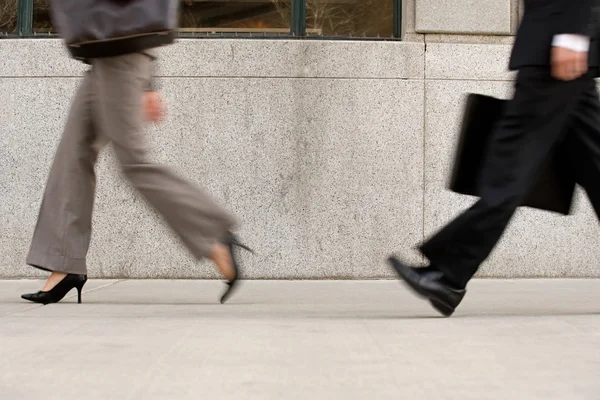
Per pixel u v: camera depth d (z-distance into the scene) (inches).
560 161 142.1
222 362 93.0
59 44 224.4
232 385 81.0
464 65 225.6
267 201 223.0
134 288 199.0
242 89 223.1
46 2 237.8
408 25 228.5
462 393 77.7
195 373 86.9
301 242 222.5
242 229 222.7
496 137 131.3
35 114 224.4
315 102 223.6
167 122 223.1
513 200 129.3
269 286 205.6
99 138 155.7
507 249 223.9
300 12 239.5
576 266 224.5
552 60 126.1
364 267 223.0
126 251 221.8
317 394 77.2
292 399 75.2
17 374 86.5
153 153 223.1
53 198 158.9
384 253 223.1
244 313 145.6
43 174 223.9
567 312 147.6
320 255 222.5
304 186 223.1
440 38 228.2
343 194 223.1
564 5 125.9
